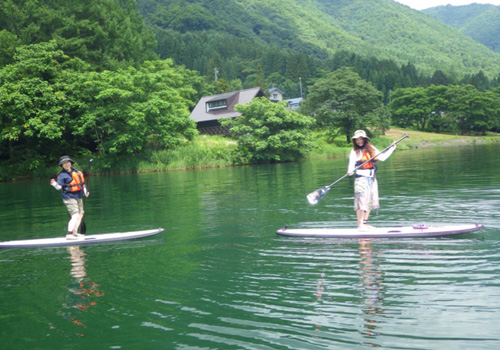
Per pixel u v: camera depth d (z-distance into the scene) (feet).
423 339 11.69
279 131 126.82
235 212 34.12
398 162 91.40
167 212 35.86
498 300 13.97
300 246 22.12
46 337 12.83
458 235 22.90
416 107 294.66
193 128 120.16
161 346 11.95
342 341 11.77
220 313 13.98
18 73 98.99
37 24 128.88
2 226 33.01
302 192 45.37
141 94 110.11
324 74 489.26
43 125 93.35
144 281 17.53
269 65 521.24
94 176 95.86
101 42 137.90
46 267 20.38
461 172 59.93
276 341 11.93
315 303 14.44
